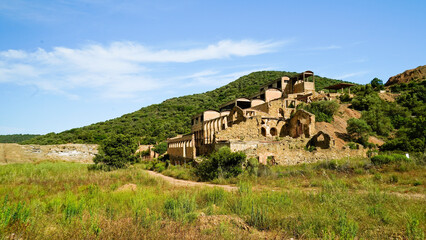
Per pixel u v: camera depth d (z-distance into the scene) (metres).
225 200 13.80
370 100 62.75
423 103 72.06
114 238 8.05
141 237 8.06
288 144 37.50
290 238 8.71
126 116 143.50
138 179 24.42
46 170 30.39
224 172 26.11
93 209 11.61
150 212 11.17
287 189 18.53
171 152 63.97
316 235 8.62
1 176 24.70
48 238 7.95
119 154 36.41
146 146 85.25
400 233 8.59
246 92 141.62
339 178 21.42
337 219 9.62
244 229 9.49
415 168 21.56
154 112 143.62
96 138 97.75
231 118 48.47
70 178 24.55
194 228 9.39
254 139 40.00
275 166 29.59
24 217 9.46
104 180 23.41
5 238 7.68
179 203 12.27
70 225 9.22
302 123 46.19
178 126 107.00
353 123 45.66
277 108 50.81
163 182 23.31
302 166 29.16
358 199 12.80
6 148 49.59
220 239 8.05
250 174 25.16
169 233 8.40
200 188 18.84
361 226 9.32
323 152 34.84
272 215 10.66
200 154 51.62
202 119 54.22
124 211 11.98
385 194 13.55
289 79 67.31
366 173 22.62
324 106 55.28
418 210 10.76
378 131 51.91
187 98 168.88
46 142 96.44
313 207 11.91
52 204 12.54
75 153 56.19
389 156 24.62
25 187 19.19
